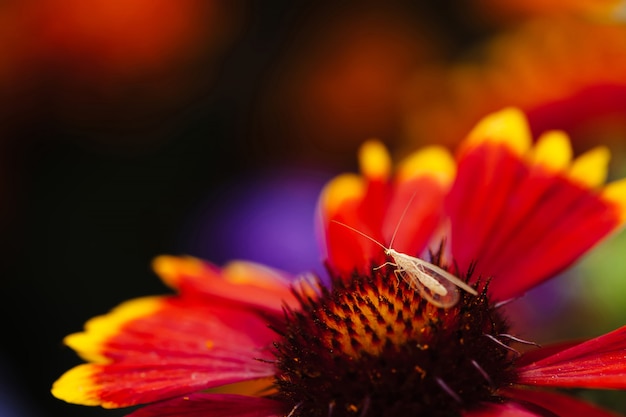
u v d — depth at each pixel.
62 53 0.34
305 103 0.39
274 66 0.40
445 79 0.34
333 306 0.19
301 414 0.19
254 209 0.35
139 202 0.39
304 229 0.35
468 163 0.21
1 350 0.37
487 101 0.29
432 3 0.40
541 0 0.35
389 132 0.38
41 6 0.34
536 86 0.28
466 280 0.19
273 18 0.41
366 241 0.21
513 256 0.20
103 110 0.36
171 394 0.19
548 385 0.18
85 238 0.39
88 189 0.39
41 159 0.38
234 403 0.19
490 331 0.19
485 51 0.34
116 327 0.21
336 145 0.38
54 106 0.36
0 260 0.38
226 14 0.38
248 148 0.40
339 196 0.23
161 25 0.35
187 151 0.40
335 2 0.40
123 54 0.35
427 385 0.18
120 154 0.39
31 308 0.38
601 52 0.28
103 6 0.34
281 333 0.19
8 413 0.34
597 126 0.28
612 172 0.27
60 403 0.37
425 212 0.22
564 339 0.26
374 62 0.39
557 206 0.21
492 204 0.21
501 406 0.18
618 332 0.18
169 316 0.21
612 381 0.17
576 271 0.26
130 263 0.39
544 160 0.21
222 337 0.20
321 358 0.19
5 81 0.34
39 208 0.38
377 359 0.18
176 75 0.37
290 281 0.22
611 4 0.23
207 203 0.37
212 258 0.35
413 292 0.19
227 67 0.40
